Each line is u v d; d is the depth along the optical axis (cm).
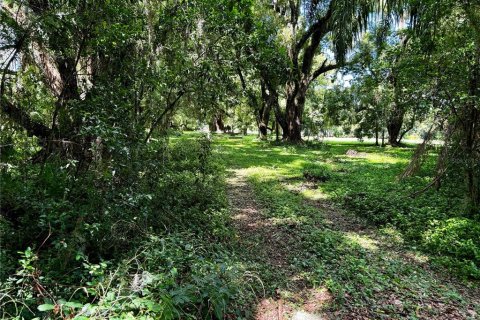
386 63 1218
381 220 687
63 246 321
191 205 657
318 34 2025
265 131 2692
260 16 1479
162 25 597
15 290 272
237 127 3669
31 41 422
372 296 405
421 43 762
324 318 358
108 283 283
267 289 402
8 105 484
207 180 859
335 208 792
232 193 893
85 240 341
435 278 469
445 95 660
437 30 714
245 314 345
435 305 394
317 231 608
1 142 430
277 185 983
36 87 532
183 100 661
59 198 404
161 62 606
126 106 467
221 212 663
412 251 556
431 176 999
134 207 436
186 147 1230
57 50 470
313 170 1190
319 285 425
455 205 709
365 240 595
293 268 468
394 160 1588
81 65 538
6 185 402
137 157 480
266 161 1477
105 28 427
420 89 705
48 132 553
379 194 841
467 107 648
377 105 2175
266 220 672
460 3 641
